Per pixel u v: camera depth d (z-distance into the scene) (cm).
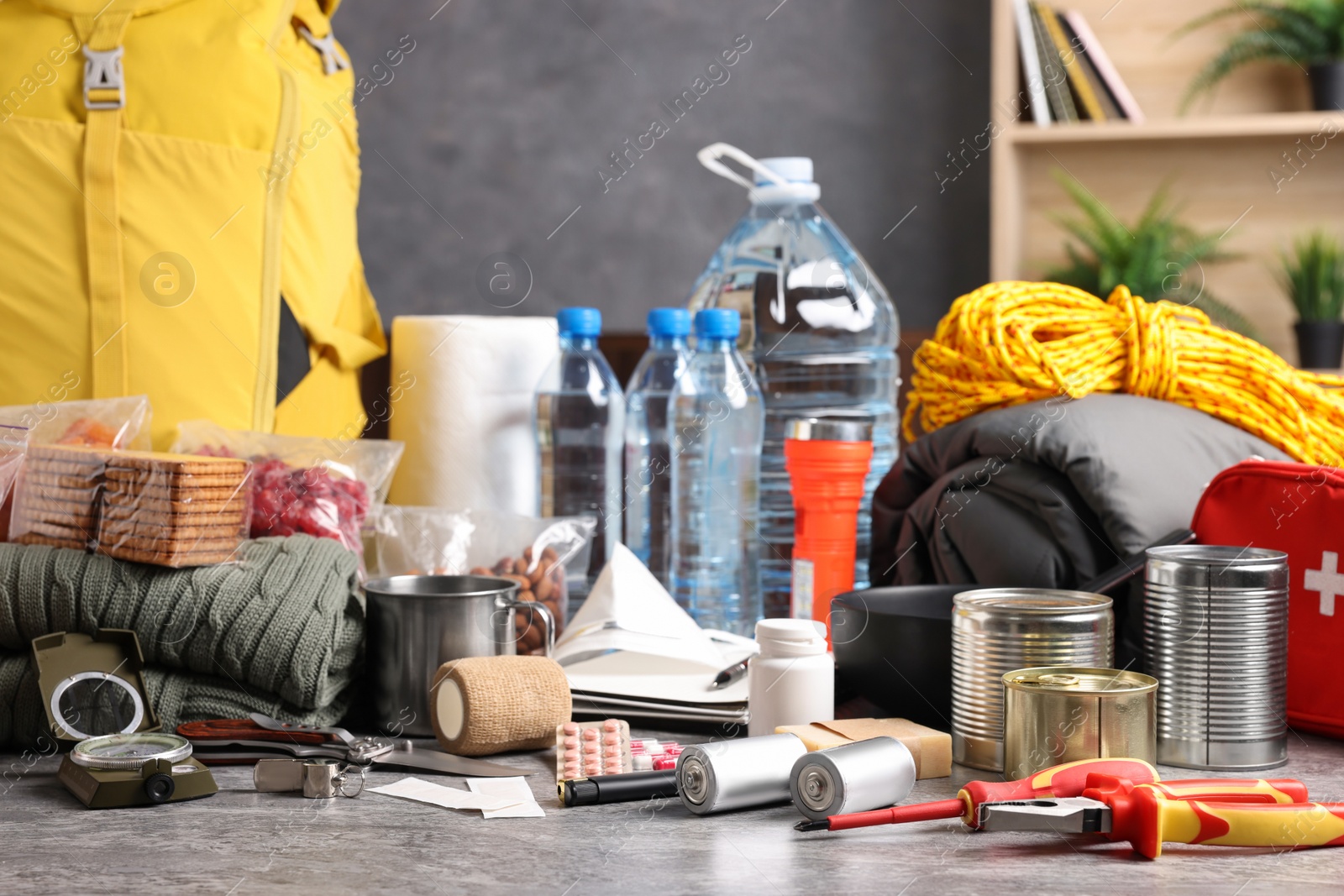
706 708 87
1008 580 94
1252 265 206
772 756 70
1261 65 204
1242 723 76
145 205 113
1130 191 210
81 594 81
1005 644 76
